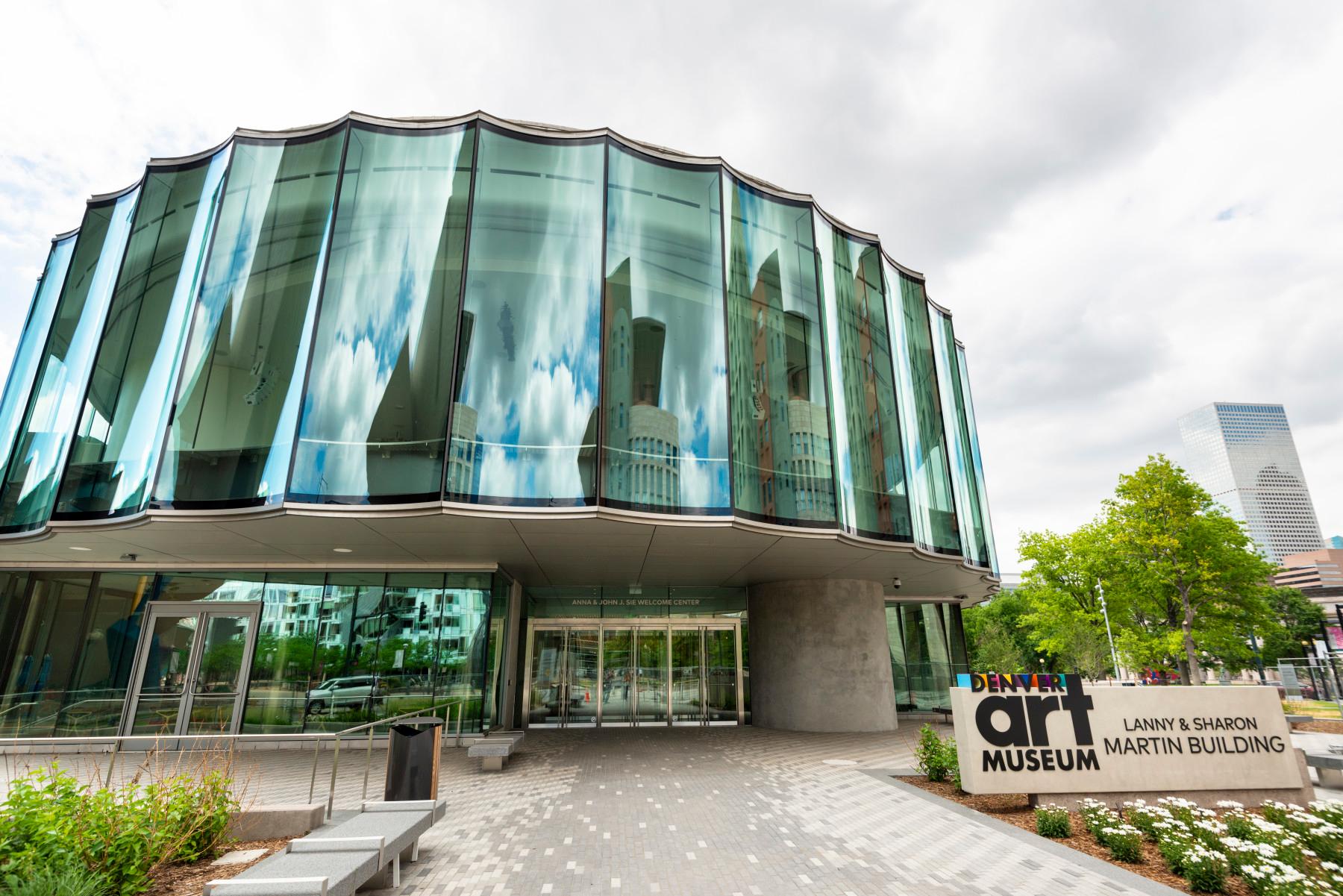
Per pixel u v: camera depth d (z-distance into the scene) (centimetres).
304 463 1032
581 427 1088
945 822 811
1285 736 917
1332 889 550
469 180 1186
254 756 1354
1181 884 604
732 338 1257
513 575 1841
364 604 1616
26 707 1521
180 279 1238
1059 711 907
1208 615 2756
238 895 446
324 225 1168
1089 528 3259
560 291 1154
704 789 1034
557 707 2061
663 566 1677
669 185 1288
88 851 518
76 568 1623
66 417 1259
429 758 813
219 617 1603
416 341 1100
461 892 585
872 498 1409
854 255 1593
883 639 1947
